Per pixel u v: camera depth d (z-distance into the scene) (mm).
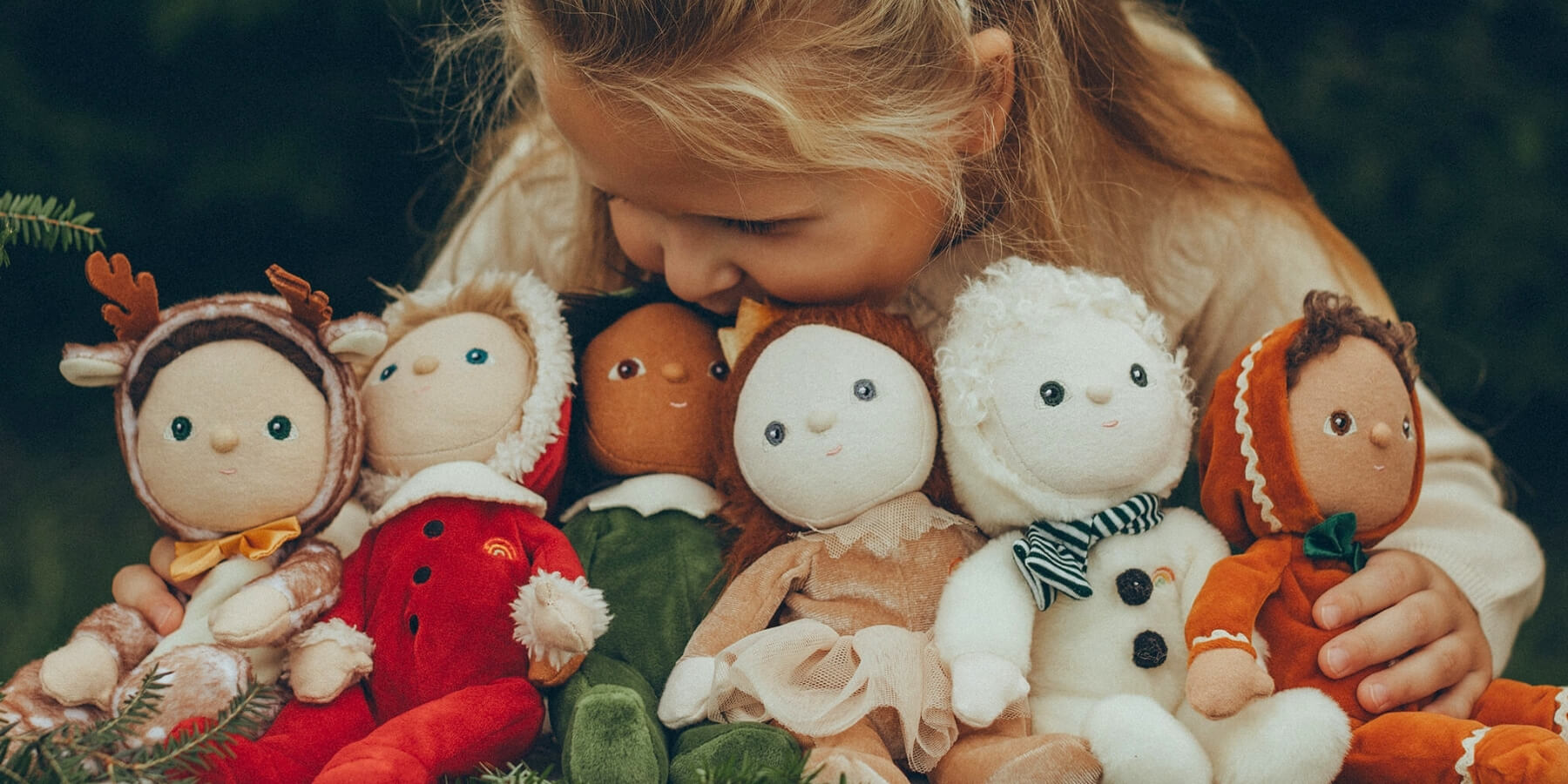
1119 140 1560
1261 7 3443
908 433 1115
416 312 1264
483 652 1066
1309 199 1722
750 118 1104
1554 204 3412
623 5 1088
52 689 1026
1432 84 3406
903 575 1116
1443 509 1365
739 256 1211
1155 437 1100
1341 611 1082
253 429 1075
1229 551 1124
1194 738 1006
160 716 1008
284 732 1027
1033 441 1085
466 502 1124
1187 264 1566
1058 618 1095
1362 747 1036
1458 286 3438
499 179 1792
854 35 1147
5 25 3281
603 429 1244
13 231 1104
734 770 926
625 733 974
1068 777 977
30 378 3463
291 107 3381
